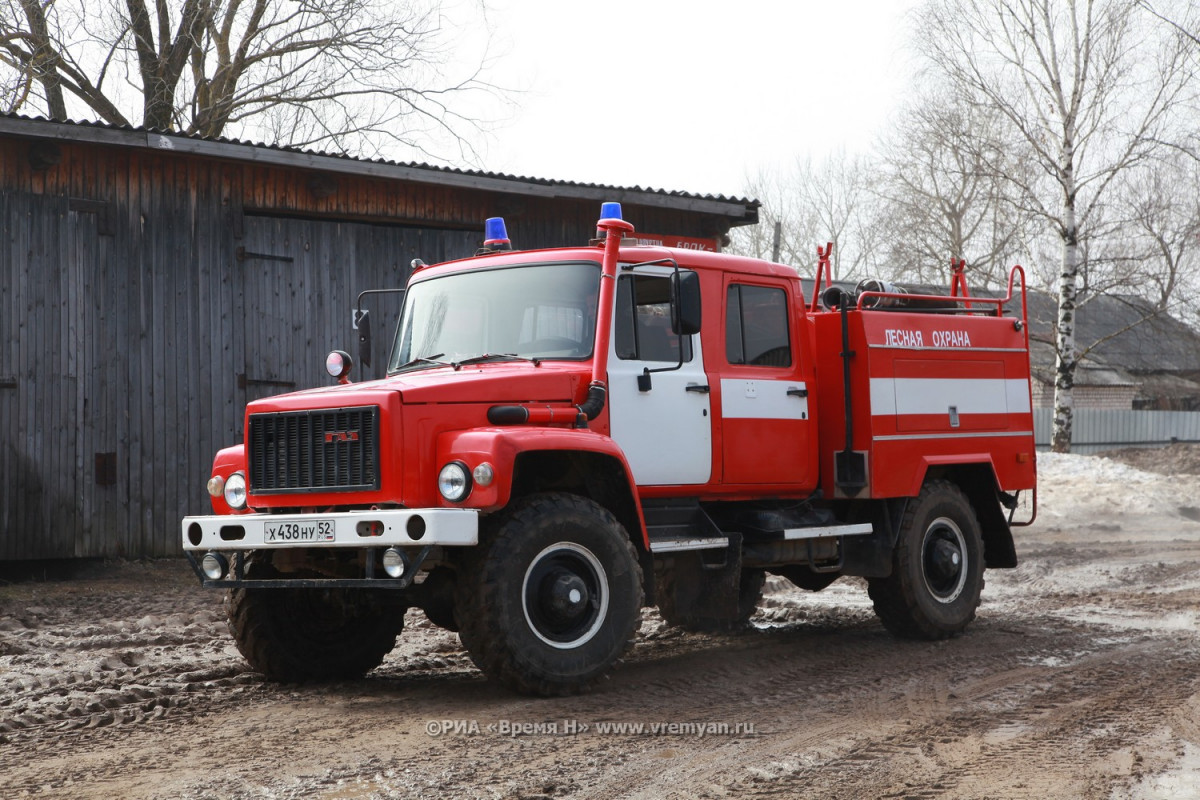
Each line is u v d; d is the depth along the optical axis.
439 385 6.05
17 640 8.38
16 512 11.73
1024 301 9.44
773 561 7.62
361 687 6.69
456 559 6.03
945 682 6.76
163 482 12.67
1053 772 4.83
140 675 7.07
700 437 7.16
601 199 15.04
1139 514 20.09
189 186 12.91
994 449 9.02
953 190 34.53
